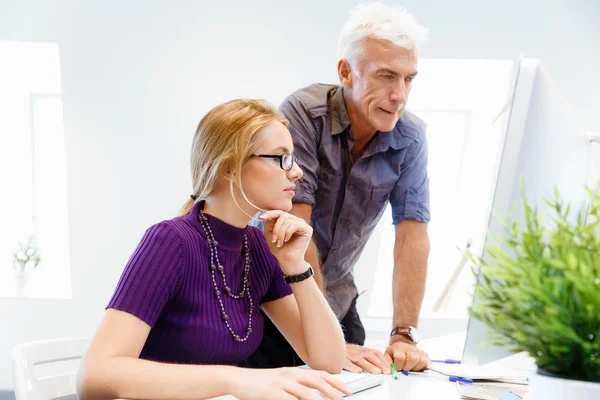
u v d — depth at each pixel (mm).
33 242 5309
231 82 4578
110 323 1217
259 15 4398
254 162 1374
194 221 1397
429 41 4289
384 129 1768
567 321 738
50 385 1501
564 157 1353
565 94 4383
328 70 4516
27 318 5125
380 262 5129
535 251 795
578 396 748
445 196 5090
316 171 1854
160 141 4773
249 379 1062
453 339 2088
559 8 4195
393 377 1421
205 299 1357
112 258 5070
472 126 4848
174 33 4465
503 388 1311
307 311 1468
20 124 5160
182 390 1088
